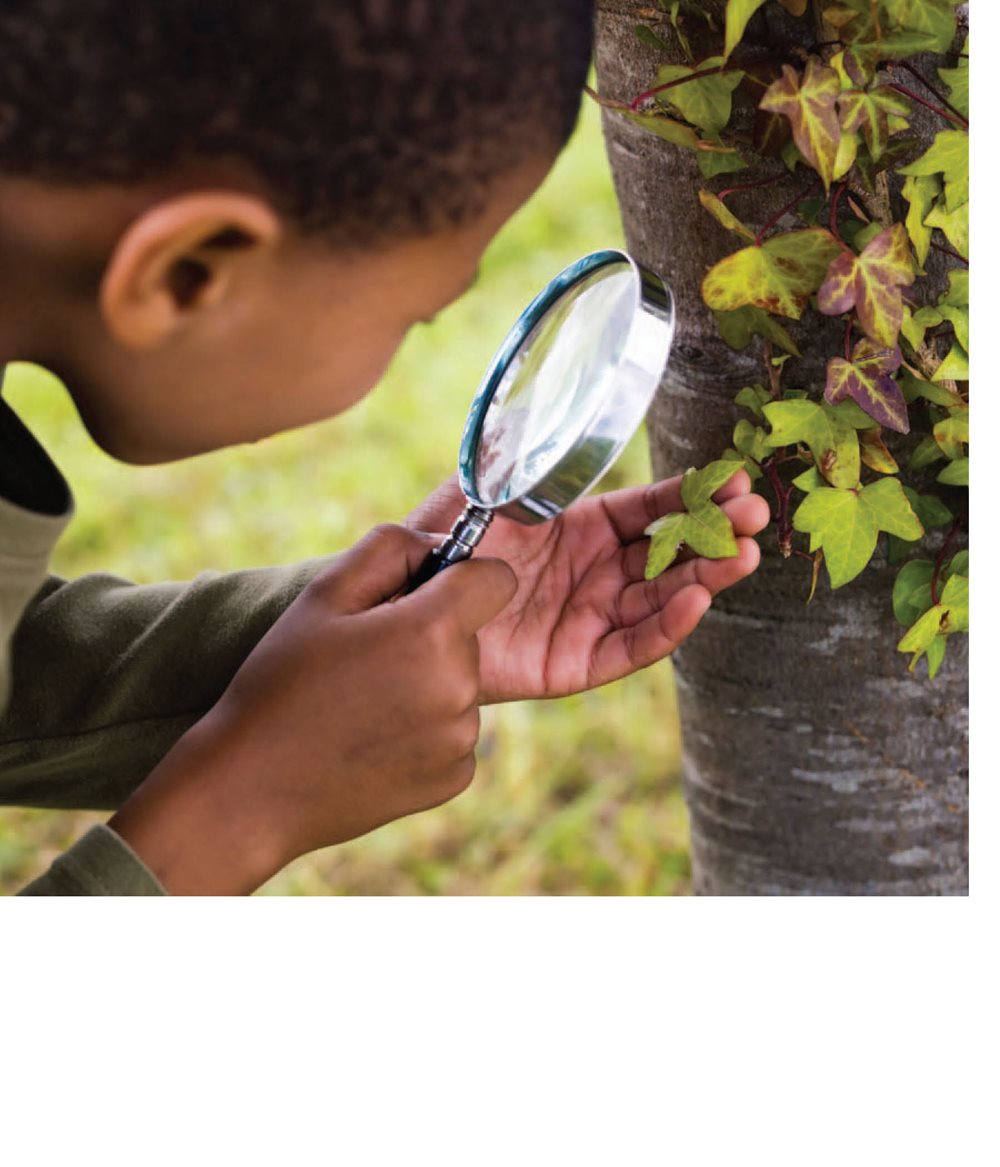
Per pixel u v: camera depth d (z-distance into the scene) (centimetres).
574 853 261
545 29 94
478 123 93
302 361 100
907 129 127
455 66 91
